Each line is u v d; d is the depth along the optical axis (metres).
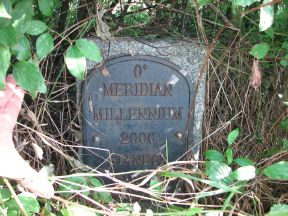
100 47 1.50
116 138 1.58
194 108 1.57
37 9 1.44
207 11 1.70
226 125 1.59
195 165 1.57
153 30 1.70
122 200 1.55
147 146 1.59
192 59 1.52
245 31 1.69
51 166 1.32
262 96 1.75
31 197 1.07
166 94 1.55
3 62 0.99
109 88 1.53
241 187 1.29
